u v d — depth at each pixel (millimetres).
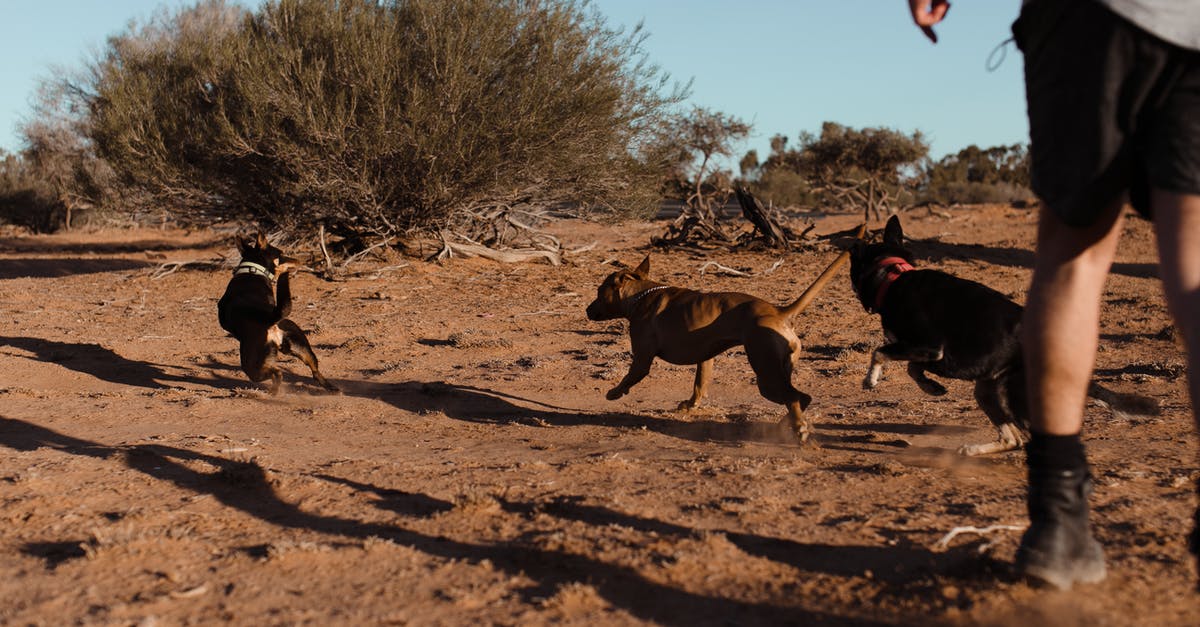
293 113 18422
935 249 24453
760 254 23641
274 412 7953
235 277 9156
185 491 4977
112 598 3357
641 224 24531
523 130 18750
